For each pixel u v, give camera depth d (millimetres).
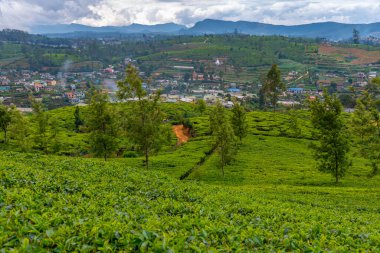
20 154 44719
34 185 23078
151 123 55562
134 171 41594
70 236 12078
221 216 20188
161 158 74312
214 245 13617
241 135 87375
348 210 35656
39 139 75500
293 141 96562
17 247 10797
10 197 16625
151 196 27719
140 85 54469
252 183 57969
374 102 53750
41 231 12531
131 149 85062
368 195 46250
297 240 16047
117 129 61156
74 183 26734
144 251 11422
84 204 19047
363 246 16594
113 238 12242
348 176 64938
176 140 97750
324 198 43000
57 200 19172
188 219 17438
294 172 66562
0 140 85375
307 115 137250
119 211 18094
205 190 34844
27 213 13922
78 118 112062
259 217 21719
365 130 52156
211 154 81438
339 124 57719
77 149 83875
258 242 14508
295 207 31750
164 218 17562
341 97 190875
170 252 11258
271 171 66938
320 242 15648
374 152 51281
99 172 36719
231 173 64625
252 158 77312
